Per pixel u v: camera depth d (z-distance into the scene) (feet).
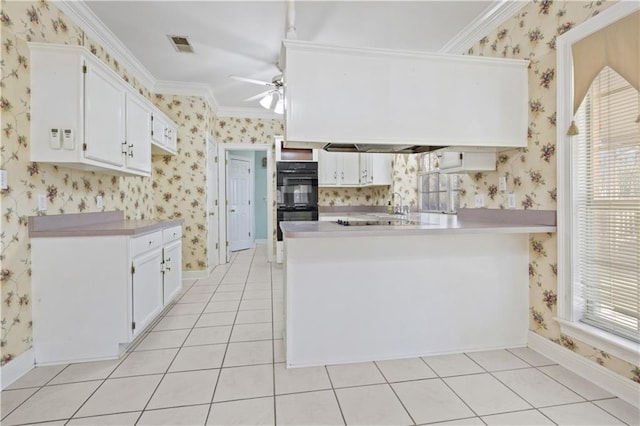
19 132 6.35
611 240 5.91
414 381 6.20
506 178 8.18
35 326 6.75
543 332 7.28
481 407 5.40
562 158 6.64
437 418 5.13
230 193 21.63
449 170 8.95
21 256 6.42
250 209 23.67
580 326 6.32
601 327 6.18
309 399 5.63
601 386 5.95
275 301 11.10
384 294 7.08
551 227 6.81
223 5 8.10
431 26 9.04
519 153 7.77
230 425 4.98
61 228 7.43
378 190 16.85
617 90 5.73
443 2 7.89
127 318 7.11
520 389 5.91
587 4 6.11
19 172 6.36
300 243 6.71
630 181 5.57
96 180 9.23
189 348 7.57
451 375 6.41
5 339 6.06
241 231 22.74
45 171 7.08
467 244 7.40
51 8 7.34
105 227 7.64
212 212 16.19
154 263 8.61
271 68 11.98
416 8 8.14
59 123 6.66
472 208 9.48
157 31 9.35
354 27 9.11
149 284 8.25
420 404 5.48
